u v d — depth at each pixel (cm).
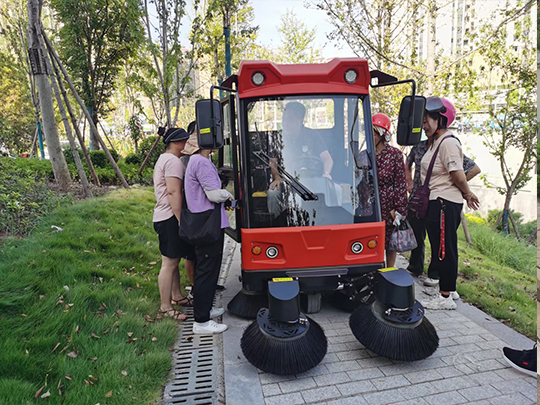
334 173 403
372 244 395
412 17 1199
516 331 404
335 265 388
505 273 631
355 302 443
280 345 318
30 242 537
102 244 588
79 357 330
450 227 437
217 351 373
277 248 383
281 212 391
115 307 423
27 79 2175
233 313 440
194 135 409
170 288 435
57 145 983
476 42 1218
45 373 303
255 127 398
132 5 1070
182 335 404
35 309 379
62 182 987
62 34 1648
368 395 302
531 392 303
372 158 410
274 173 395
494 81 1282
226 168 559
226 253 704
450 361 346
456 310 451
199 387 318
